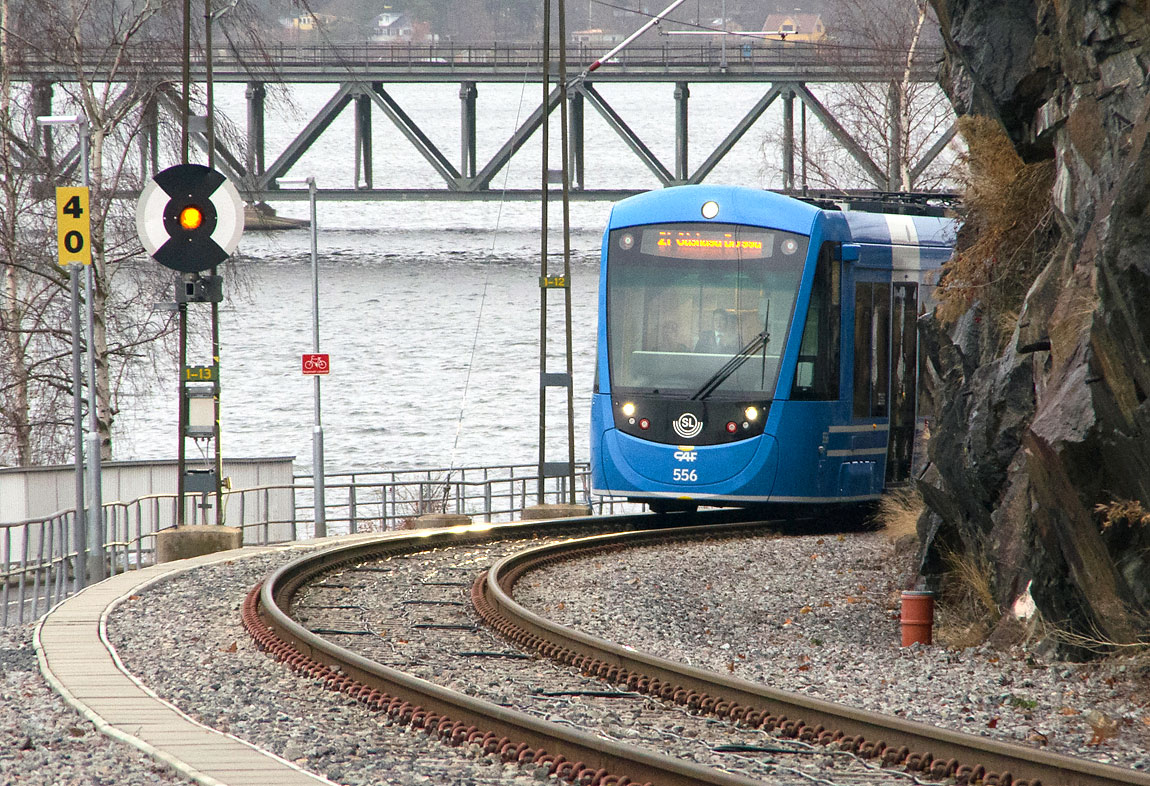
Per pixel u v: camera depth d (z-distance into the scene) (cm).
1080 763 2531
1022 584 4266
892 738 2884
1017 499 4353
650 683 3538
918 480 5028
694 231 6975
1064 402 3719
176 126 10762
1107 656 3856
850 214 7062
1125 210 3369
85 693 3341
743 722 3178
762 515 8000
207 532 6562
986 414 4459
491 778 2620
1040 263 4681
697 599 5275
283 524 8594
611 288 7119
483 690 3466
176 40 10650
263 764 2631
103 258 10694
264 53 10800
